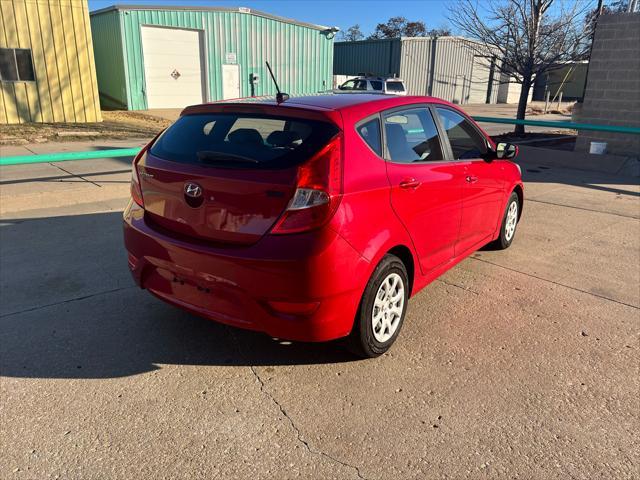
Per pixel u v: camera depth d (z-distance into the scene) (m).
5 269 4.70
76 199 7.20
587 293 4.45
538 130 18.08
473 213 4.37
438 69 38.03
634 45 10.89
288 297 2.78
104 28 22.25
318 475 2.39
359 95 3.67
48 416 2.76
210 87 24.00
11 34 14.75
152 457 2.48
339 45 40.03
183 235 3.10
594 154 11.05
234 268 2.83
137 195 3.41
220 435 2.64
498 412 2.85
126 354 3.37
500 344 3.56
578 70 41.66
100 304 4.05
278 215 2.75
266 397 2.96
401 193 3.26
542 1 14.29
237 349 3.47
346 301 2.91
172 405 2.88
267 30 25.19
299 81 27.27
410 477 2.39
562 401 2.95
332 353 3.43
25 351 3.37
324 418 2.79
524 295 4.38
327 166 2.80
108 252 5.19
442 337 3.65
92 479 2.35
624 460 2.51
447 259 4.10
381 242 3.08
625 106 11.26
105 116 18.81
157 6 21.56
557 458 2.52
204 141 3.18
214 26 23.36
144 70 21.92
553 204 7.68
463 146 4.30
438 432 2.69
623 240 5.96
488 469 2.44
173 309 4.00
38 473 2.37
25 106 15.48
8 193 6.99
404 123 3.56
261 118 3.15
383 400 2.94
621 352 3.49
